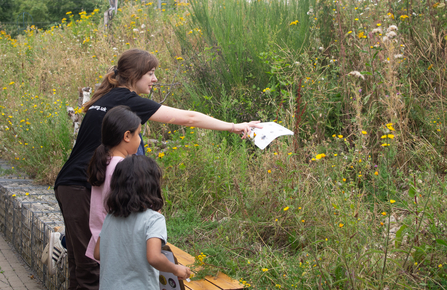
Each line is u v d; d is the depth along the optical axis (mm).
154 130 6207
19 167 6652
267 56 5641
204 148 4750
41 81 9188
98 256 2295
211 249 3328
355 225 2652
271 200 3762
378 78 4656
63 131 6031
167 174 4465
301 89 5012
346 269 2557
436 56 4785
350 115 4820
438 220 2934
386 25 5207
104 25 11477
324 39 5906
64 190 2705
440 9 4977
